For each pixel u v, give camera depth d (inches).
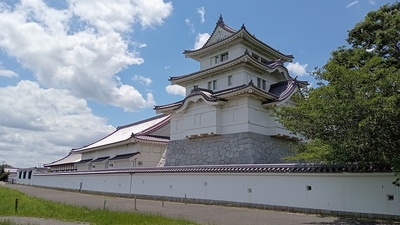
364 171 482.0
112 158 1425.9
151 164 1332.4
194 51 1119.6
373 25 616.1
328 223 439.8
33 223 439.8
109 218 459.8
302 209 554.6
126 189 1022.4
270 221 464.8
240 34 974.4
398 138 390.6
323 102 416.8
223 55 1075.9
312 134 475.8
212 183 729.6
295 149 577.6
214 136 923.4
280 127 908.6
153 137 1381.6
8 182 2733.8
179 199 802.2
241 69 944.3
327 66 425.1
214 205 697.6
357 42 648.4
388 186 460.4
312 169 548.7
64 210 575.2
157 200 859.4
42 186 1834.4
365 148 395.5
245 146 825.5
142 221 435.2
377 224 421.1
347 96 402.3
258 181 637.3
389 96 387.5
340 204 508.1
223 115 912.9
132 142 1331.2
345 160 415.8
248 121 840.9
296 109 482.3
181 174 816.9
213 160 896.9
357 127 394.3
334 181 522.6
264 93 868.0
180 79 1109.1
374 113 378.9
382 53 591.5
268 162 847.7
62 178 1558.8
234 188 679.1
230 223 448.1
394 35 557.6
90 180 1272.1
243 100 866.1
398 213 444.1
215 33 1136.2
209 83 1052.5
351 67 573.6
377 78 414.6
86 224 442.0
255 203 631.8
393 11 613.6
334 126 429.1
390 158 393.7
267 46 1066.1
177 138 1057.5
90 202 822.5
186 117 997.8
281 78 1085.1
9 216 519.2
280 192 595.5
